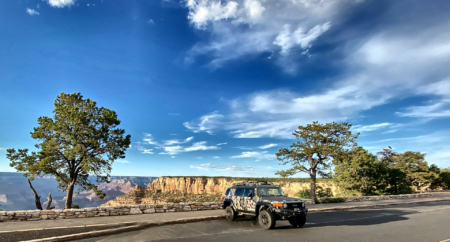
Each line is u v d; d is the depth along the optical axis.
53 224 10.41
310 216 15.00
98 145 25.00
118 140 26.11
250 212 11.58
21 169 23.30
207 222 12.25
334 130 25.06
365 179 32.62
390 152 45.00
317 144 24.78
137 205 14.02
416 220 13.09
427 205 22.16
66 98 26.66
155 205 14.55
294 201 10.47
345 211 17.81
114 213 13.22
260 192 11.67
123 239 8.68
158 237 8.98
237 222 12.28
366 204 21.50
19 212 11.29
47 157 23.05
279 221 12.58
